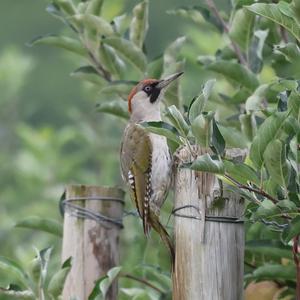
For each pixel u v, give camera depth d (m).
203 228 9.46
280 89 11.36
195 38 16.50
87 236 11.66
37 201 20.52
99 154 20.66
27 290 10.86
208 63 12.61
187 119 10.12
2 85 24.27
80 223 11.66
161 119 12.50
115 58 12.85
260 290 11.06
